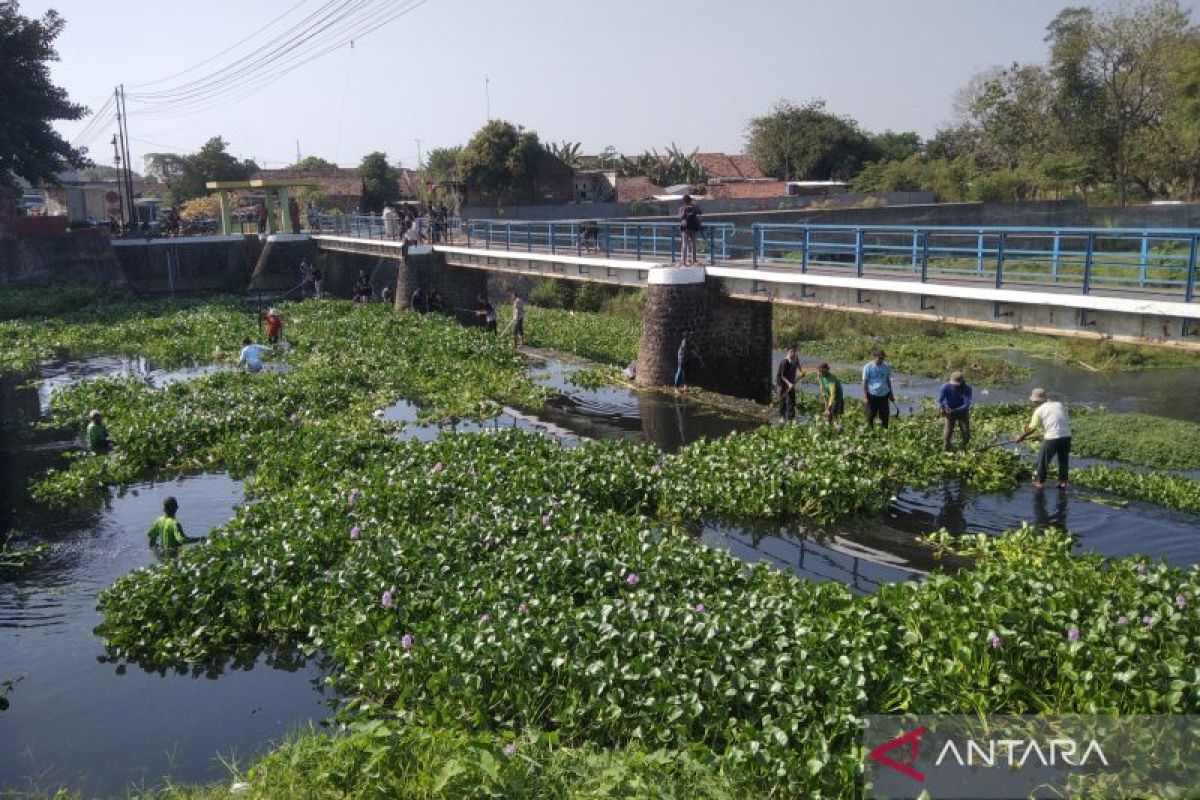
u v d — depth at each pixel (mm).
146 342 34094
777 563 12391
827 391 18281
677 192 66500
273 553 11977
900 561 12375
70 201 66500
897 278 19359
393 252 40750
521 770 7078
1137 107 59531
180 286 50469
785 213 47781
